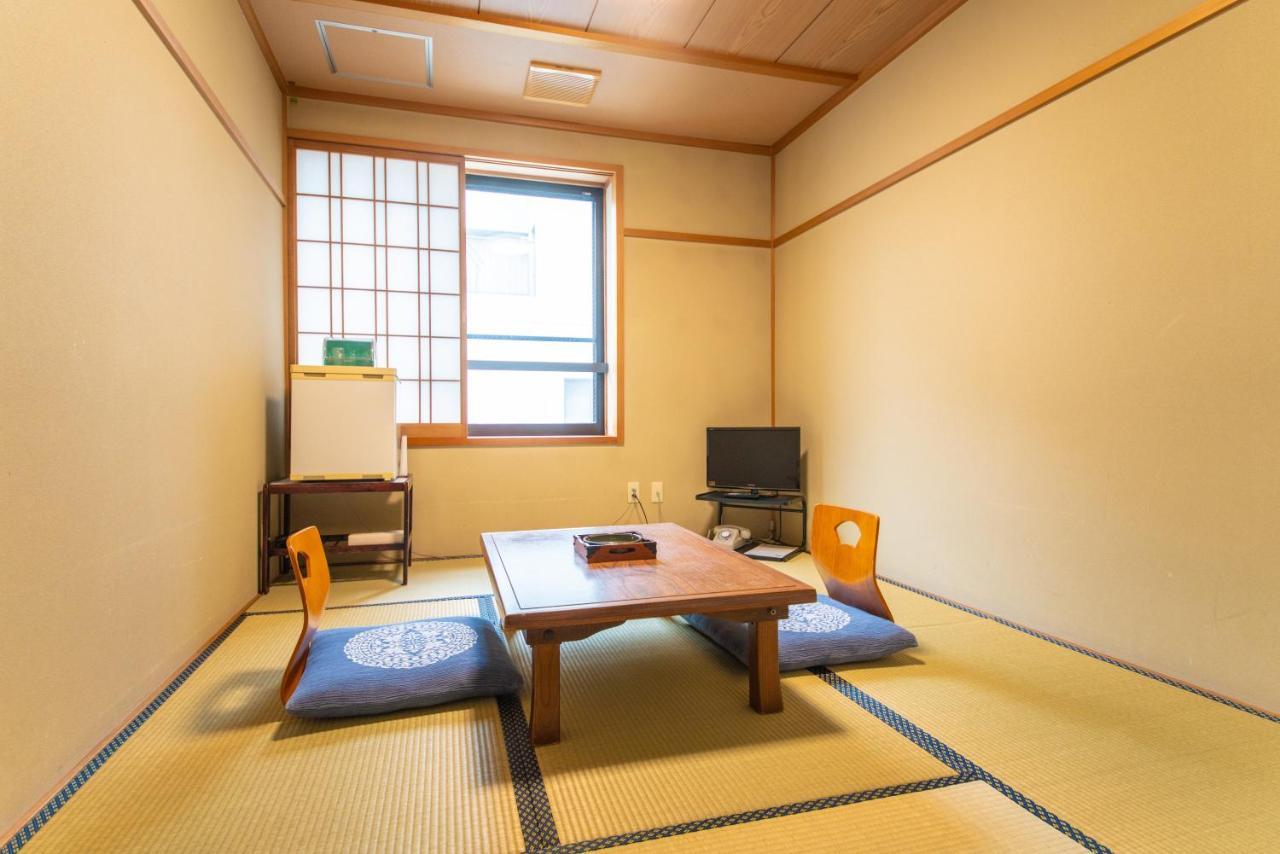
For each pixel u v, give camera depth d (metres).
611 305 4.19
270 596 2.97
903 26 3.05
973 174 2.76
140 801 1.34
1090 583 2.27
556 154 3.97
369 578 3.29
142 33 1.80
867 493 3.46
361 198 3.68
